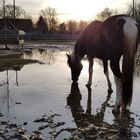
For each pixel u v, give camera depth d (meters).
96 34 7.86
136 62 16.38
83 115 6.86
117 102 7.03
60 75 12.80
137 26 6.50
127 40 6.30
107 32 6.91
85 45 9.44
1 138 5.37
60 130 5.77
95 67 15.92
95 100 8.23
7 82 11.17
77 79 10.84
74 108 7.45
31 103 7.95
